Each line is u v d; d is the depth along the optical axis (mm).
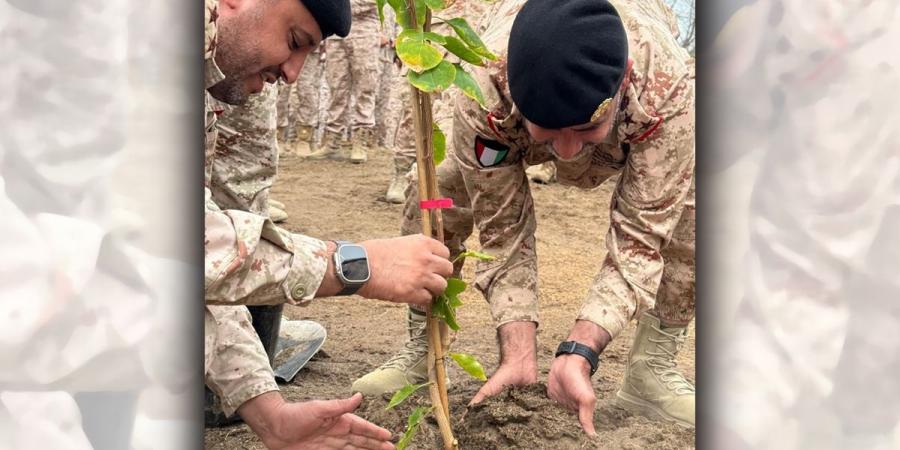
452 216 2604
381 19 1612
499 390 2178
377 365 3084
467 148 2207
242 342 1896
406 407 2305
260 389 1867
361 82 7672
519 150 2229
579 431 2055
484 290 2328
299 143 7988
